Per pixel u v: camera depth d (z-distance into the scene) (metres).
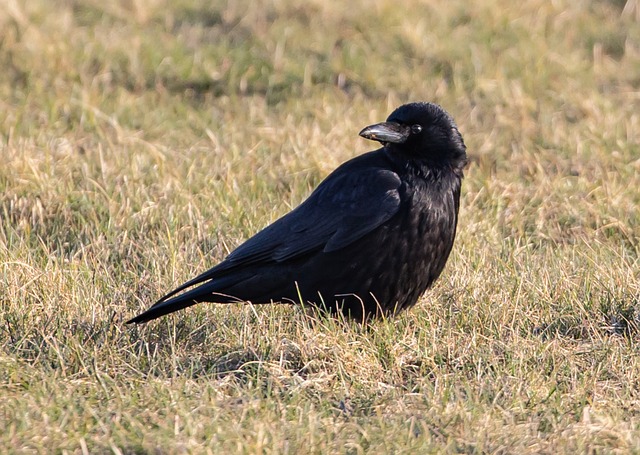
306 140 15.26
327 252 9.94
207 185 13.56
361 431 7.63
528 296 10.52
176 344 9.52
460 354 9.25
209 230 12.26
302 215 10.09
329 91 17.89
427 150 10.15
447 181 10.21
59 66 17.75
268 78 18.17
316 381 8.69
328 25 19.64
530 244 12.34
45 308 9.80
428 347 9.38
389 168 10.16
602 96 17.81
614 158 15.02
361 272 9.97
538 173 14.65
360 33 19.44
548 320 10.15
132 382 8.50
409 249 10.01
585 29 20.16
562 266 11.20
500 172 14.85
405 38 19.14
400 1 20.20
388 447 7.43
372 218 9.87
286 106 17.20
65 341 9.24
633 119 16.45
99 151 14.36
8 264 10.57
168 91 17.84
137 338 9.62
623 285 10.48
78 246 11.95
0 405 7.84
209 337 9.63
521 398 8.41
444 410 8.10
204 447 7.29
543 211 13.40
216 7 20.39
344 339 9.38
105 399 8.18
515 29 19.72
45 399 7.97
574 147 15.44
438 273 10.34
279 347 9.32
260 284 10.09
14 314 9.66
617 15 20.88
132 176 13.63
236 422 7.69
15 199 12.81
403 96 17.80
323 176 14.13
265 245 10.07
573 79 18.25
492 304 10.27
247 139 15.73
